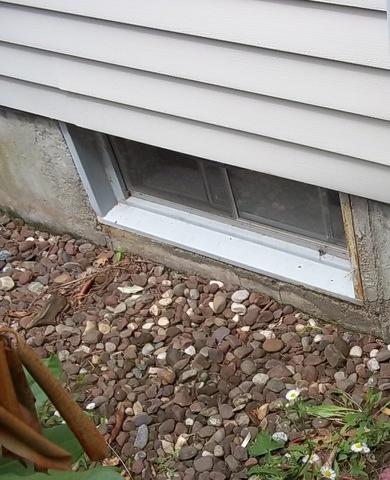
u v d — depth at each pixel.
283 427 2.59
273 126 2.39
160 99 2.59
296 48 2.13
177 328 3.00
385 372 2.67
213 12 2.22
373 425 2.50
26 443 1.27
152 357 2.94
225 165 2.87
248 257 2.96
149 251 3.26
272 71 2.24
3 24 2.77
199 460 2.56
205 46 2.32
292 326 2.91
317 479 2.41
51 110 2.95
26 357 1.31
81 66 2.70
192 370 2.84
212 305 3.05
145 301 3.15
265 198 2.87
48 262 3.45
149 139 2.77
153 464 2.60
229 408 2.69
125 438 2.69
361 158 2.27
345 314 2.82
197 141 2.64
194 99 2.50
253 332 2.93
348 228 2.54
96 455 1.43
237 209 3.00
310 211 2.78
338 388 2.66
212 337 2.93
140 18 2.39
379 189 2.31
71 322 3.15
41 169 3.29
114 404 2.80
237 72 2.32
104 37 2.54
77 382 2.91
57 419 2.47
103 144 3.09
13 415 1.26
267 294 3.02
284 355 2.82
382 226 2.45
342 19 2.00
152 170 3.12
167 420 2.71
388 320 2.71
